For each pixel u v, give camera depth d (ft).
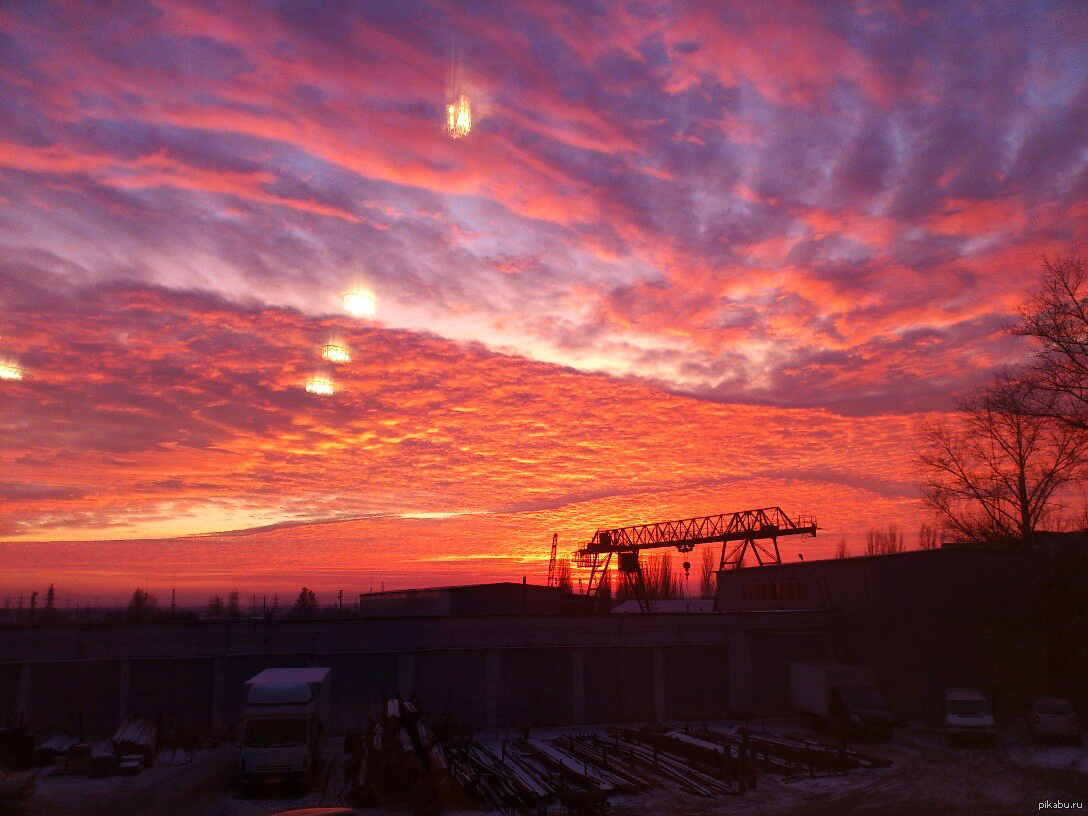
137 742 84.43
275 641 105.70
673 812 66.85
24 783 64.08
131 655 100.63
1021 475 162.71
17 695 96.12
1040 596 126.72
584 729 111.45
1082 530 157.28
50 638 98.58
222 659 103.35
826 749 87.40
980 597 125.49
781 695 125.90
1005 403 150.30
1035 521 161.68
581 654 117.29
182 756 91.15
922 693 120.06
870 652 126.62
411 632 110.42
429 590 176.65
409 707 87.15
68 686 98.02
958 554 126.31
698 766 82.07
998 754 92.43
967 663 122.42
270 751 71.15
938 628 123.03
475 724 110.22
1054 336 127.24
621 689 118.21
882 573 126.52
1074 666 125.80
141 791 73.20
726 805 69.10
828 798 71.31
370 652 108.27
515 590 177.27
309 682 77.00
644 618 121.90
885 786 75.97
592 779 73.92
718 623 125.29
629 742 97.96
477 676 111.75
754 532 180.86
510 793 69.77
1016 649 124.16
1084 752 93.45
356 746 81.30
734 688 123.75
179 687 101.19
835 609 132.36
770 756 91.40
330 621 108.06
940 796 71.36
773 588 155.94
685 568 203.41
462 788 70.69
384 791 69.97
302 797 71.20
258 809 66.59
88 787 74.95
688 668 122.52
